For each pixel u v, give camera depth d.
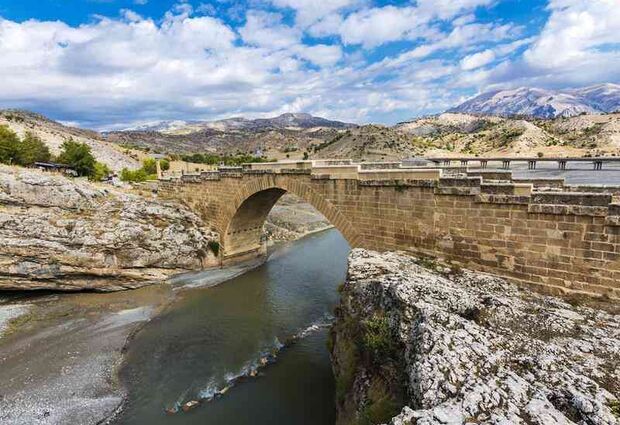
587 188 24.39
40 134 134.25
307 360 28.09
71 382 25.08
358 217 30.73
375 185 29.03
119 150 163.75
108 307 37.88
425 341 14.11
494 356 13.27
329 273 49.22
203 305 38.72
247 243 54.09
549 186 26.06
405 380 14.47
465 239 24.27
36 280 39.12
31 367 26.70
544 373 12.61
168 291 42.47
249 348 30.00
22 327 32.84
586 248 19.62
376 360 17.38
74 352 28.88
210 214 50.84
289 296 41.28
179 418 22.00
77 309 37.12
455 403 10.74
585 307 19.03
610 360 13.80
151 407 22.92
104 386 24.77
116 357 28.33
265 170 40.59
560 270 20.53
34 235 39.09
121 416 22.11
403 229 27.61
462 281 22.28
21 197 41.09
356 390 17.86
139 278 43.78
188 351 29.47
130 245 43.16
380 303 19.56
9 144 68.31
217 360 28.23
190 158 167.62
